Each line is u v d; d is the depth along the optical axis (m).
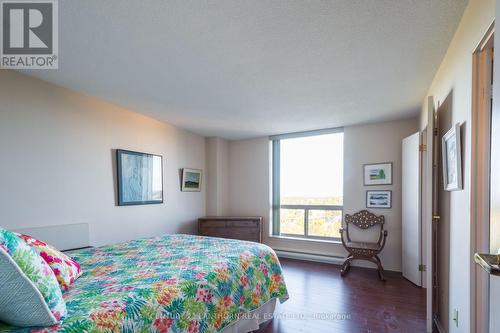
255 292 2.07
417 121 3.63
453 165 1.74
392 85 2.55
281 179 4.88
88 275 1.63
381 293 2.99
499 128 0.69
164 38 1.77
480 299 1.42
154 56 2.02
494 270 0.63
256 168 5.00
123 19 1.57
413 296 2.91
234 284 1.87
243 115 3.60
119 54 1.99
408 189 3.40
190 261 1.94
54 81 2.50
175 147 4.25
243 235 4.46
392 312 2.53
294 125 4.13
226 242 2.60
